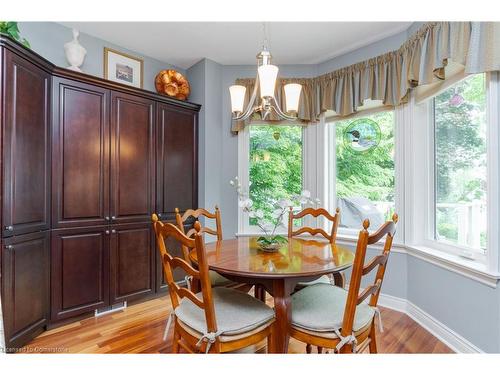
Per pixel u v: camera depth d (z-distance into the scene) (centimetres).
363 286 272
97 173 234
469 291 177
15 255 181
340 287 178
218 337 123
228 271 135
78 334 204
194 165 307
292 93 174
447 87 204
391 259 253
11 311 178
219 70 320
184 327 137
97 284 234
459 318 185
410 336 203
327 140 309
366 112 280
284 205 186
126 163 252
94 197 233
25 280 188
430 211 234
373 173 280
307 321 134
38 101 199
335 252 171
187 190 300
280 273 130
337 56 296
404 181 246
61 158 216
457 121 207
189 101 327
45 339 197
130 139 255
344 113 278
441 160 224
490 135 162
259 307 146
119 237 248
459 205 206
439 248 220
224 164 322
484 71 155
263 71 161
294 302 152
